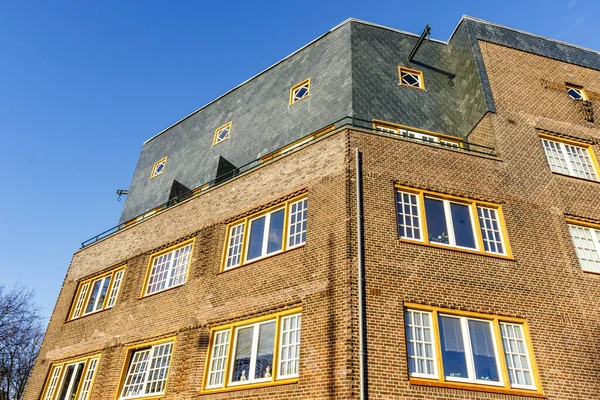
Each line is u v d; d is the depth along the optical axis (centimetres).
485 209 1261
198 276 1371
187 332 1277
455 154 1324
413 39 1889
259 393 1010
